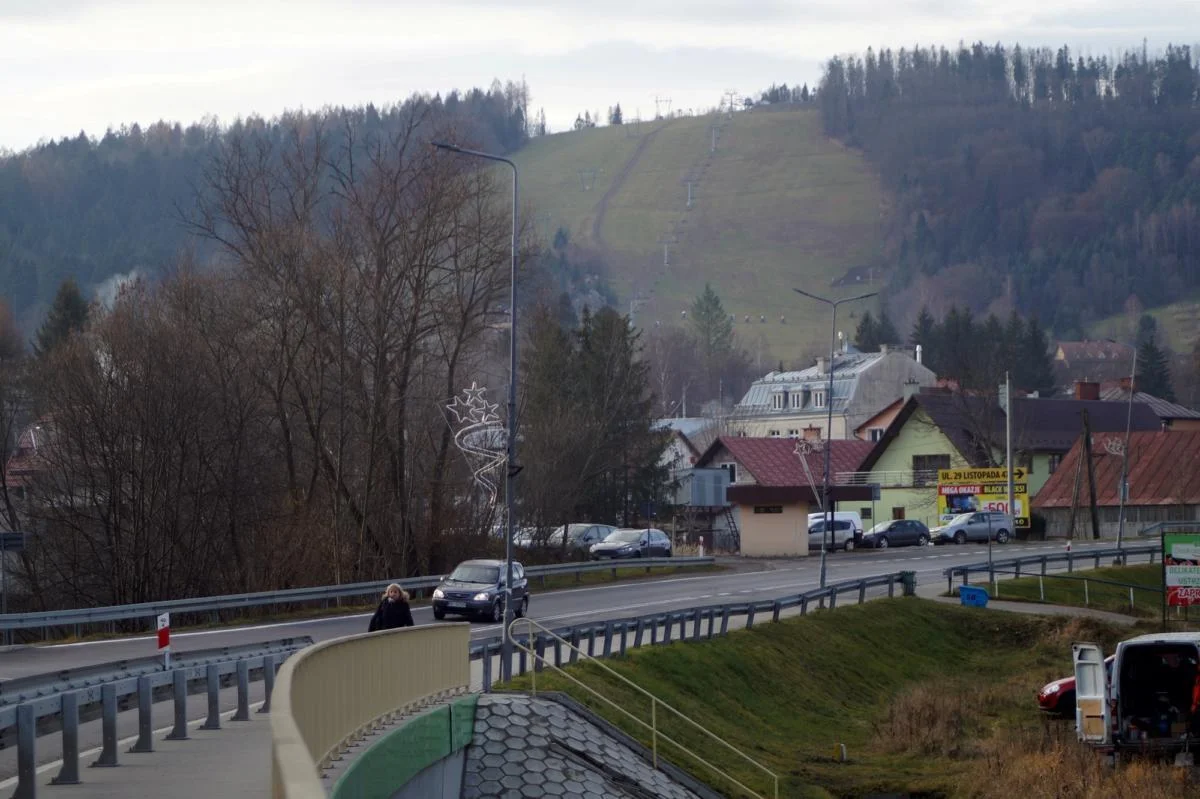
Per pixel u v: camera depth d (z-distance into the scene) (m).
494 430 66.88
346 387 59.09
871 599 57.47
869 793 32.25
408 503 61.59
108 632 45.09
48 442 55.03
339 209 60.22
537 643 31.70
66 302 95.38
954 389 121.12
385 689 19.80
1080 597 63.75
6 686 16.52
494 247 62.12
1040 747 34.44
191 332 55.91
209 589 54.97
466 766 25.27
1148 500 93.81
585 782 25.66
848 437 145.75
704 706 36.19
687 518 95.50
